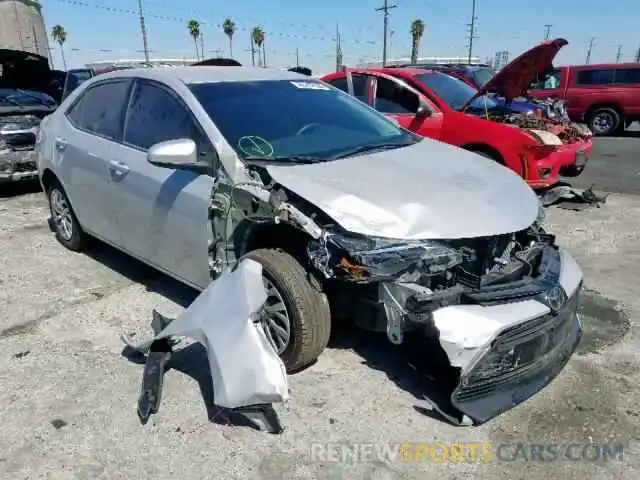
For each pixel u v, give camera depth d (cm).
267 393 274
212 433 286
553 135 677
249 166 334
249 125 365
